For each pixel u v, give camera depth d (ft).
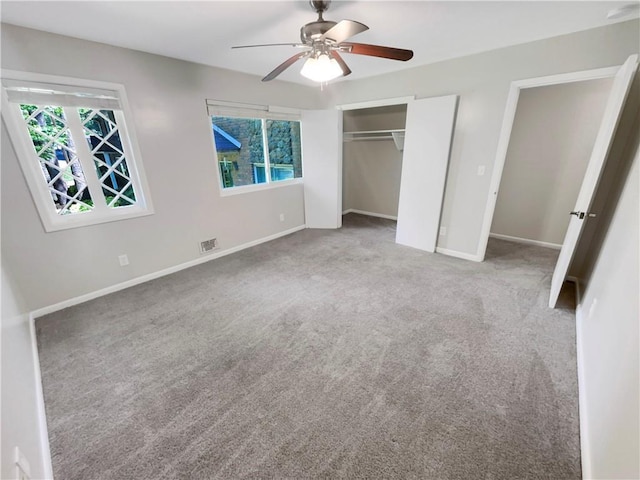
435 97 10.80
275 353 6.47
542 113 11.86
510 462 4.19
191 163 10.58
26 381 4.89
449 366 6.00
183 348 6.66
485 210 10.79
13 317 5.77
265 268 11.01
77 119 8.09
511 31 7.79
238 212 12.63
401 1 6.07
